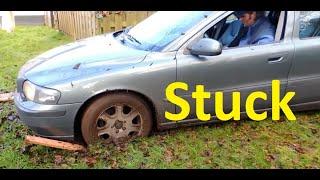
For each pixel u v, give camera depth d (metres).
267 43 2.26
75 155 2.08
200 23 2.21
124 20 4.62
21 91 2.19
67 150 2.11
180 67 2.11
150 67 2.08
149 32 2.40
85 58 2.18
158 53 2.15
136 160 2.00
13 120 2.47
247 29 2.29
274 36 2.28
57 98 2.00
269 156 2.06
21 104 2.10
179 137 2.23
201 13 2.29
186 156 2.05
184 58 2.12
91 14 4.54
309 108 2.45
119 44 2.37
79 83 2.01
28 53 4.34
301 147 2.16
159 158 2.03
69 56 2.25
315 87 2.35
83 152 2.10
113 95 2.06
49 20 6.23
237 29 2.27
